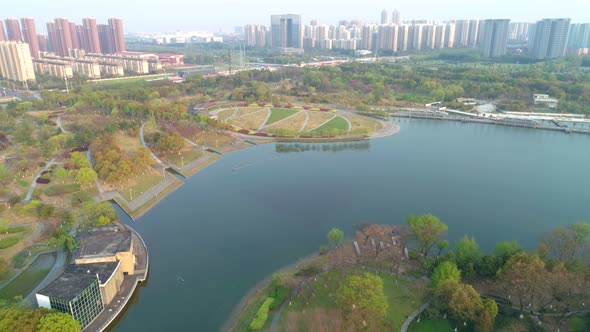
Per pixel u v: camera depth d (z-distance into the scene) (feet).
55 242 582.76
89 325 431.43
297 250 591.37
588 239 523.29
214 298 486.79
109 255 499.51
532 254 471.21
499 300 451.94
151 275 534.78
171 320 451.94
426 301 452.35
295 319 431.02
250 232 645.51
